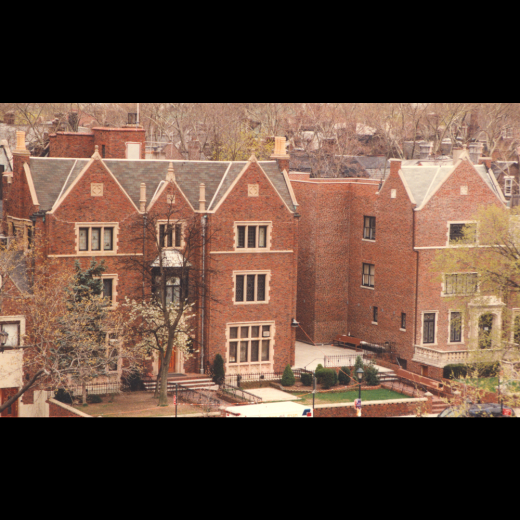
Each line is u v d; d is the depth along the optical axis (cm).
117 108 11031
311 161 10638
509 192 10800
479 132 11750
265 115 11675
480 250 5725
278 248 5909
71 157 6184
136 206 5494
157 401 5144
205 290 5644
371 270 6606
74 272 5222
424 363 5975
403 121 10900
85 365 4747
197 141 10500
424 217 6091
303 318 6856
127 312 5491
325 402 5316
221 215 5697
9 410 5012
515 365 5462
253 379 5816
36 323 4684
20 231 5462
